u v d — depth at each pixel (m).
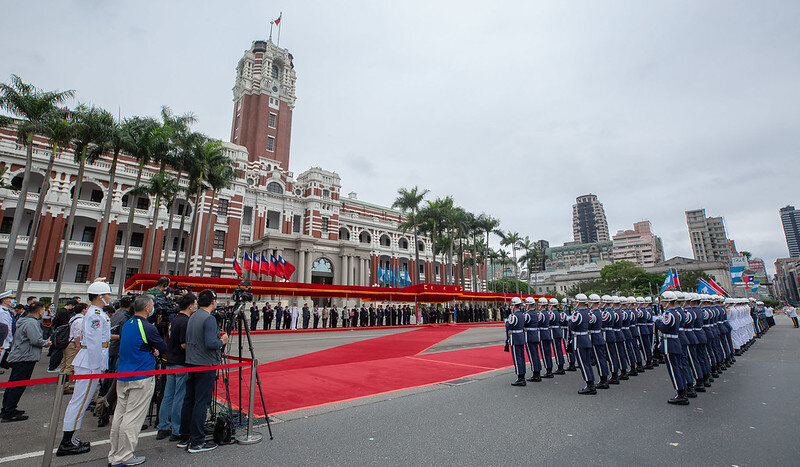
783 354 15.99
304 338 23.25
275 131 57.78
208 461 5.08
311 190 54.84
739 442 5.72
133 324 5.31
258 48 60.66
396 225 66.12
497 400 8.34
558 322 12.30
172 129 32.16
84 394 5.64
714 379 11.00
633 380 10.91
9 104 25.09
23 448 5.61
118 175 40.91
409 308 38.75
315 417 7.07
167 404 6.18
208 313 5.86
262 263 36.53
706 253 149.88
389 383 10.12
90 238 40.09
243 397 8.59
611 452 5.33
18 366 7.03
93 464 5.07
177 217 43.69
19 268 35.44
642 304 14.43
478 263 74.06
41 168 37.19
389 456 5.21
